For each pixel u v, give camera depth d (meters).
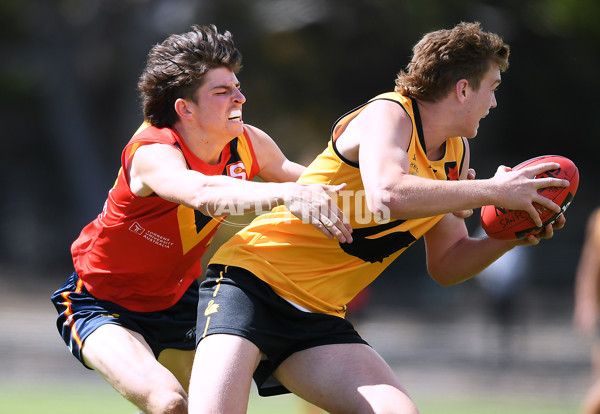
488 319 56.66
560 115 85.56
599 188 83.44
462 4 63.53
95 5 77.69
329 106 82.19
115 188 13.51
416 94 12.16
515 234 12.61
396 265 74.88
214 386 11.40
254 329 11.98
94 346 13.21
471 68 11.96
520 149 88.69
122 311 13.88
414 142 12.05
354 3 70.81
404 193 11.16
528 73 80.62
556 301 67.31
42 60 80.44
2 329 54.53
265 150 14.33
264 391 12.84
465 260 13.52
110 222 13.55
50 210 90.56
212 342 11.89
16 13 76.56
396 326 59.75
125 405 32.56
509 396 39.31
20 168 92.31
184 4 71.44
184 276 14.27
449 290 70.62
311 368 12.12
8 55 80.19
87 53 81.75
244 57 74.56
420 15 62.94
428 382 43.16
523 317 52.03
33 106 88.12
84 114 84.19
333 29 74.06
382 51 76.56
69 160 84.12
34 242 86.62
